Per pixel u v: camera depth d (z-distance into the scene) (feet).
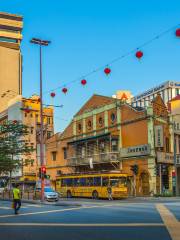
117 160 178.09
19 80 448.24
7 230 52.08
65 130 221.25
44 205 113.19
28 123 281.54
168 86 290.56
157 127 163.84
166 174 170.09
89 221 61.82
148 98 300.20
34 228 53.88
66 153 217.36
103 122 192.65
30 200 137.39
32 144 269.85
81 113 210.18
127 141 177.06
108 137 181.37
